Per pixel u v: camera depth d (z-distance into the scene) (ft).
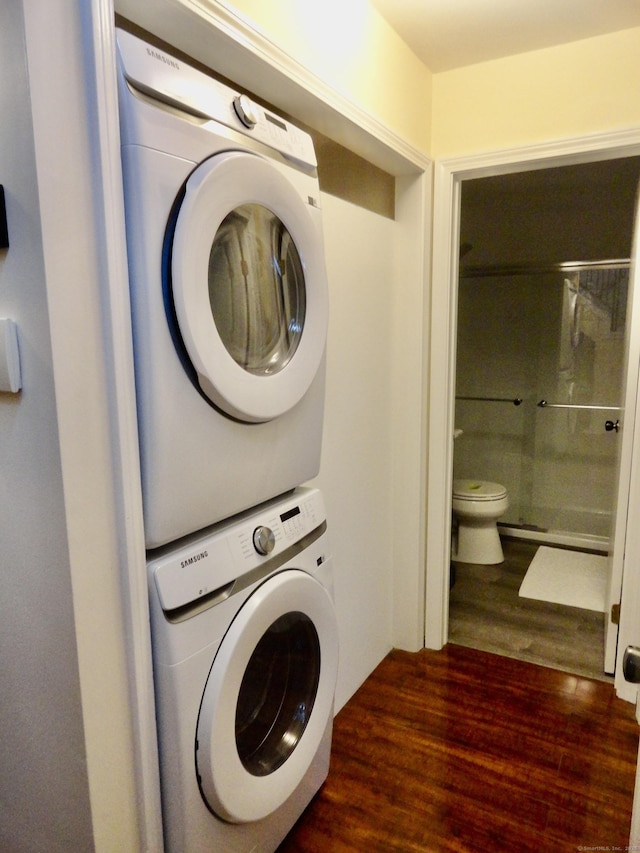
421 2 5.87
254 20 4.40
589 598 9.94
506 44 6.72
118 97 3.20
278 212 4.21
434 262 7.68
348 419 6.86
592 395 12.28
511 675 7.76
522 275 12.63
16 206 3.06
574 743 6.42
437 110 7.48
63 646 3.39
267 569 4.38
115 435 3.38
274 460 4.58
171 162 3.39
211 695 3.82
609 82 6.55
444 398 7.93
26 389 3.22
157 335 3.39
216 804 3.90
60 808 3.67
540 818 5.42
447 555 8.48
